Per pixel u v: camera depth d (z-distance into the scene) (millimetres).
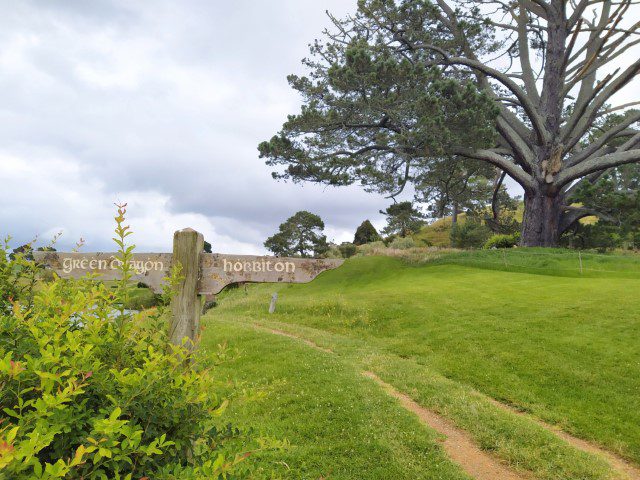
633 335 12820
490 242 45812
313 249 62125
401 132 31453
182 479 1916
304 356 11914
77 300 2510
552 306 16219
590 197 35344
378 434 7461
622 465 7410
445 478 6312
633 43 33688
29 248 3457
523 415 9312
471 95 28344
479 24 34000
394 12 32344
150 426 2162
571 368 11195
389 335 16047
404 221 66688
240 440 2574
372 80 27297
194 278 4180
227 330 15227
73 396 1979
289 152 31828
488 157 34719
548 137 34406
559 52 34594
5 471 1470
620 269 25016
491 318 15680
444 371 11797
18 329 2475
